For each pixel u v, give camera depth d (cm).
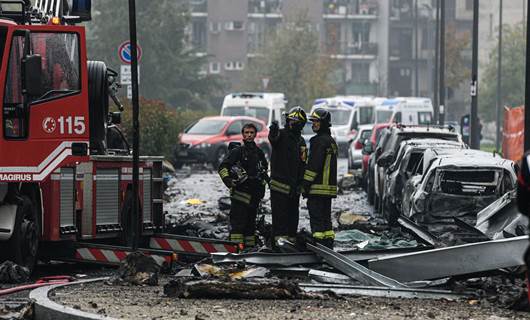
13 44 3167
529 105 5253
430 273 2855
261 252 3312
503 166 4275
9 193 3175
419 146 5059
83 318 2169
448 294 2686
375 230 4525
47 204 3294
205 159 10031
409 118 13025
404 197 4512
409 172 4847
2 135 3159
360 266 2919
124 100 8194
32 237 3247
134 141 3238
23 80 3052
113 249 3341
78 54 3216
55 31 3216
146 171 3847
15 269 3075
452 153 4550
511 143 8744
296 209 3556
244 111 12050
